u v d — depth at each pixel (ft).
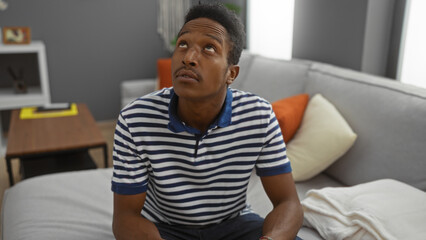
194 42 2.80
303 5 8.20
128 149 3.13
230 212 3.56
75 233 4.12
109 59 12.44
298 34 8.47
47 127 7.90
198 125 3.17
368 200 3.86
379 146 4.91
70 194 4.92
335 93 5.86
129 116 3.13
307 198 4.33
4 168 9.18
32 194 4.90
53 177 5.43
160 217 3.61
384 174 4.75
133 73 12.81
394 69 6.84
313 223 4.06
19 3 11.16
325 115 5.55
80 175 5.53
